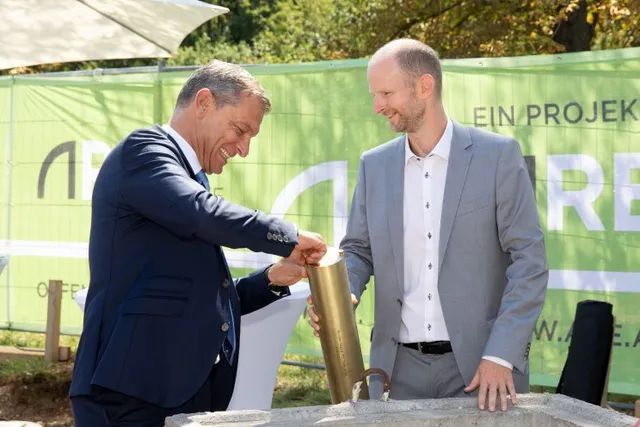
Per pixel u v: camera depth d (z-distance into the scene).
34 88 6.86
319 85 5.84
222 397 2.76
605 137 5.09
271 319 3.65
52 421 5.78
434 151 2.93
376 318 3.05
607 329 3.62
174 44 4.76
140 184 2.49
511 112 5.31
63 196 6.84
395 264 2.99
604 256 5.12
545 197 5.23
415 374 3.01
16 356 6.78
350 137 5.77
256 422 2.25
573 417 2.32
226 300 2.69
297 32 17.16
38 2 4.36
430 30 13.44
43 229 6.91
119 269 2.57
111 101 6.61
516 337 2.72
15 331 7.80
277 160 5.96
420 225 2.97
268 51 18.12
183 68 6.55
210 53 19.14
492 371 2.67
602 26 12.86
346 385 2.65
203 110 2.66
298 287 3.84
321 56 15.85
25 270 7.00
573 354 3.63
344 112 5.79
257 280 3.01
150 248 2.57
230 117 2.66
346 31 15.10
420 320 2.98
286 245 2.47
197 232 2.44
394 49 2.85
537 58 5.23
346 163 5.79
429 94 2.87
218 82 2.66
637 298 5.06
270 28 22.19
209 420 2.24
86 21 4.52
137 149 2.56
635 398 5.85
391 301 3.01
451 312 2.91
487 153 2.91
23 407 6.05
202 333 2.58
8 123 6.96
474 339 2.90
